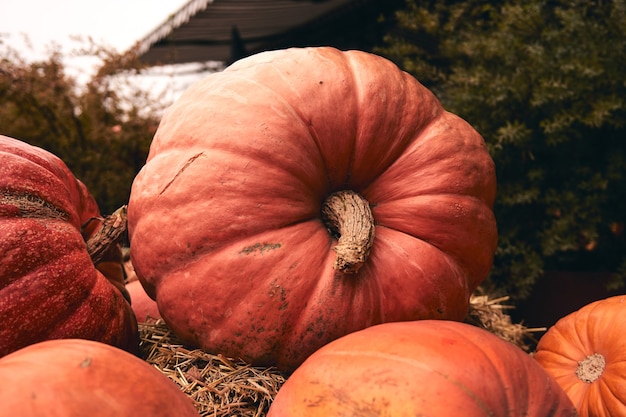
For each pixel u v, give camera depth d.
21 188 0.82
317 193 0.89
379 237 0.89
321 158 0.88
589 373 0.93
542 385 0.69
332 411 0.66
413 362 0.67
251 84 0.88
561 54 1.42
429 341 0.70
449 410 0.64
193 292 0.85
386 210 0.91
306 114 0.87
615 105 1.33
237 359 0.87
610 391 0.88
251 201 0.84
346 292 0.85
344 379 0.68
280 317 0.84
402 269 0.87
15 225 0.79
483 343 0.71
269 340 0.84
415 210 0.90
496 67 1.56
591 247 1.57
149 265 0.88
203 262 0.85
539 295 1.45
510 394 0.67
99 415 0.58
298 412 0.68
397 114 0.90
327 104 0.87
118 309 0.86
